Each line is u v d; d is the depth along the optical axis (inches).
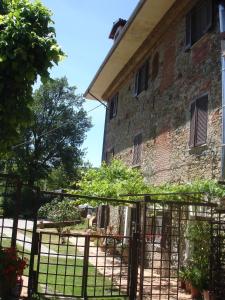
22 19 228.4
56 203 1021.8
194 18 495.8
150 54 653.3
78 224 1024.9
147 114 637.9
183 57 519.2
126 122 753.0
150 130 614.2
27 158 1742.1
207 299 333.1
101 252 637.3
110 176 601.9
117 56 727.7
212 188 366.9
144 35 642.2
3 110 223.9
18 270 289.3
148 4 549.3
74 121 1871.3
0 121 226.5
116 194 483.5
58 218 961.5
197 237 370.3
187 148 474.6
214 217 363.9
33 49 227.1
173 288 390.0
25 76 224.5
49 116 1828.2
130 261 332.2
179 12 545.6
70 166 1819.6
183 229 411.8
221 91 410.3
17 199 311.0
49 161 1831.9
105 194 504.4
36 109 1750.7
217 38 433.7
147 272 467.5
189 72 495.2
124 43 673.6
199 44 475.2
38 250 314.8
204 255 361.4
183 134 491.2
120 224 677.3
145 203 330.3
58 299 313.3
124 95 790.5
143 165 625.0
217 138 408.5
